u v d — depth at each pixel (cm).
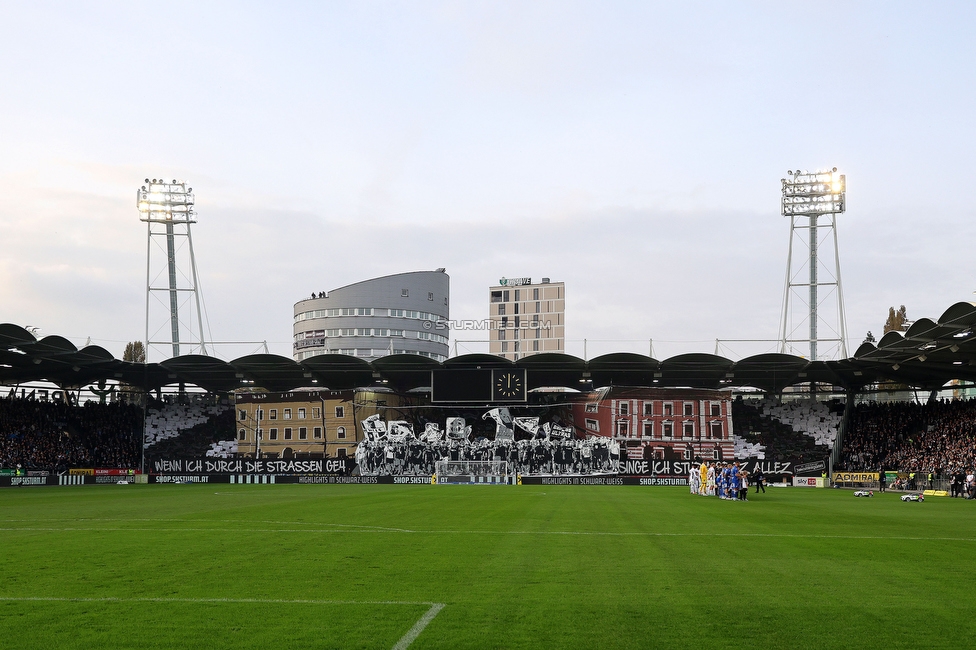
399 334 15438
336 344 15462
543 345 16512
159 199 9925
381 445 8738
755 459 8556
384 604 1411
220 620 1294
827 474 7975
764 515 3466
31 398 8944
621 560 1939
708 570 1791
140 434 9331
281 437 8881
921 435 8106
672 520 3122
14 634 1204
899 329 11119
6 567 1806
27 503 4278
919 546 2272
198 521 2998
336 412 8825
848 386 9156
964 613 1362
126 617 1312
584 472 8619
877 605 1420
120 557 1969
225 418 9262
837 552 2125
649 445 8638
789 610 1377
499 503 4325
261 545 2219
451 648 1141
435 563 1878
